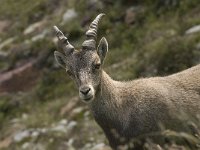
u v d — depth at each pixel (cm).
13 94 6138
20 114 5828
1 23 7462
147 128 2930
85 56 3006
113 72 5231
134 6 6047
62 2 7025
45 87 5962
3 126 5744
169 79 3058
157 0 5872
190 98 2992
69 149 4812
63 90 5772
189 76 3064
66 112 5362
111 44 5803
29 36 6794
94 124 4966
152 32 5506
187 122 2875
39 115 5566
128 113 2959
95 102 2992
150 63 5000
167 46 4997
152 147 2862
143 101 2956
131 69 5097
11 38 7031
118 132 2981
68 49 3055
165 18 5584
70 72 3047
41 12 7169
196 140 2642
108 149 4400
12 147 5291
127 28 5872
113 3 6225
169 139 2897
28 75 6231
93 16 6234
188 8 5488
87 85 2919
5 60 6625
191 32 5022
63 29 6322
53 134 5119
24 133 5366
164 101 2952
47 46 6334
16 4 7700
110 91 2995
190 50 4797
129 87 3020
